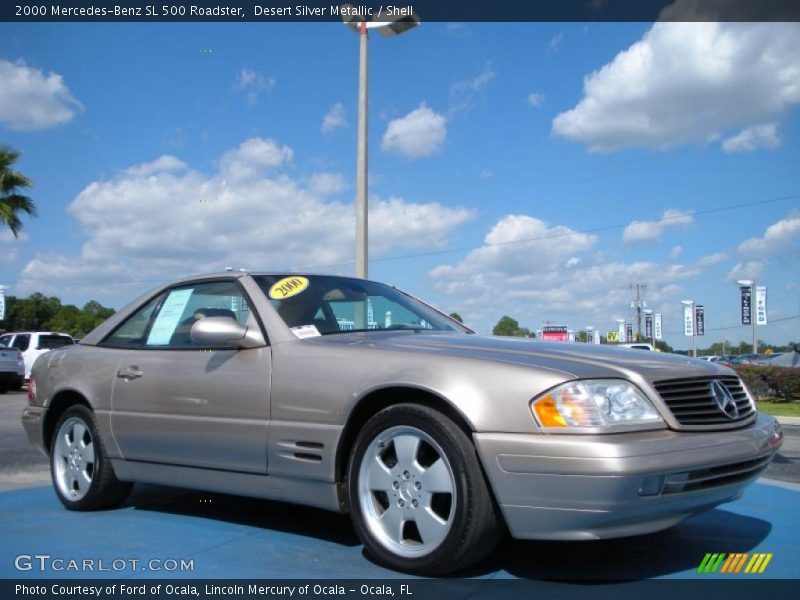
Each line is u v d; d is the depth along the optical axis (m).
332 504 3.83
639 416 3.33
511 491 3.26
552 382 3.31
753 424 3.79
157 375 4.61
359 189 14.92
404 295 5.33
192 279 4.99
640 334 75.56
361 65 14.96
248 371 4.17
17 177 28.67
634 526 3.27
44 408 5.33
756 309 54.25
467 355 3.60
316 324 4.38
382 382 3.63
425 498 3.50
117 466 4.83
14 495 5.67
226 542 4.14
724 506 5.09
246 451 4.11
